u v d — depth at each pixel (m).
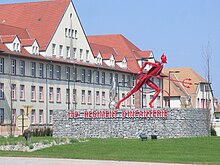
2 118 83.12
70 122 61.28
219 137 53.28
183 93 138.25
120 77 112.75
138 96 114.81
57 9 98.94
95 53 107.19
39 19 98.19
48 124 92.06
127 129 58.91
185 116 58.00
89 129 60.38
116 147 45.00
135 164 32.91
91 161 34.69
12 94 85.56
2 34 89.31
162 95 122.00
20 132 80.88
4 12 102.06
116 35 124.44
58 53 96.06
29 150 44.12
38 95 90.75
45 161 34.69
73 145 46.53
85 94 102.31
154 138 53.53
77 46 101.06
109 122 59.56
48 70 93.25
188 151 42.41
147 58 115.69
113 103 66.25
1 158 36.72
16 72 86.38
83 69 102.12
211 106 131.25
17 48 86.88
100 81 106.69
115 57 114.06
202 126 60.53
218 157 38.09
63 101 96.31
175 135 57.62
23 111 87.12
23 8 101.50
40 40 94.25
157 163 33.50
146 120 58.31
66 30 98.50
